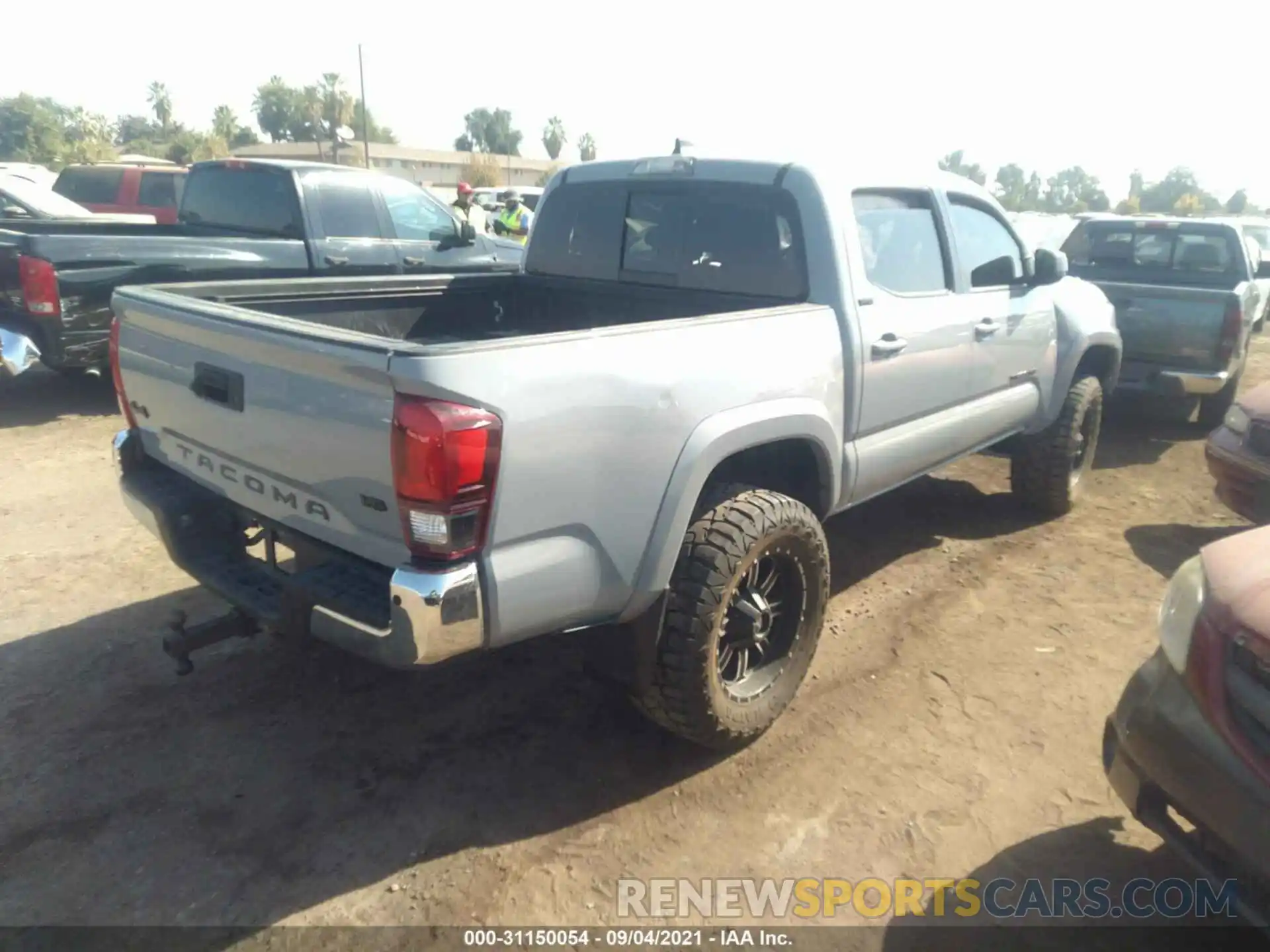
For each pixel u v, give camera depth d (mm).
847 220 3539
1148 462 6961
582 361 2455
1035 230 14398
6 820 2771
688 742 3229
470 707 3418
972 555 4965
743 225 3688
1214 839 2086
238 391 2637
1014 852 2768
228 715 3326
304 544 2693
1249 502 4734
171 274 6875
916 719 3414
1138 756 2283
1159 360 7129
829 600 4352
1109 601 4434
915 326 3811
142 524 3105
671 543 2730
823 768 3125
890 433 3848
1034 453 5328
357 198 7816
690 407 2742
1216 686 2135
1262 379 10195
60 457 6074
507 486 2316
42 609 4051
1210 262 8055
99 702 3379
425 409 2180
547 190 4414
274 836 2748
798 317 3242
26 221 7551
